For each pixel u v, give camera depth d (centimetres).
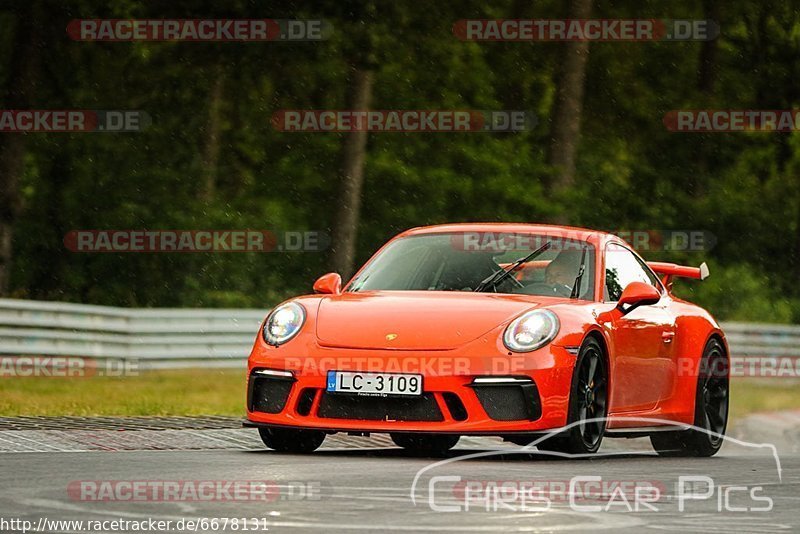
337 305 2694
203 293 9056
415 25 8094
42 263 8994
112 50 8131
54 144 9206
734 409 4631
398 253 2962
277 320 2688
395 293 2772
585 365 2641
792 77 12719
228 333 5603
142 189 9262
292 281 10112
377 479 2053
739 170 12875
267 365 2619
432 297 2706
